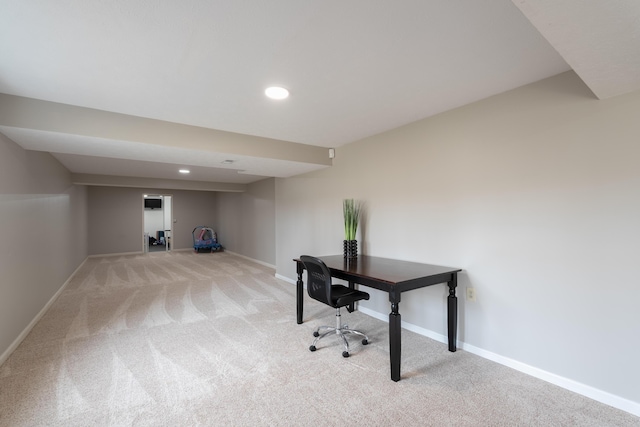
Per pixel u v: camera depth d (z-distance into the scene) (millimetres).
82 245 7199
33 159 3316
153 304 4125
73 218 6000
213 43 1615
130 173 6117
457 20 1442
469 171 2617
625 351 1850
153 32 1503
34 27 1440
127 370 2387
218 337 3021
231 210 9242
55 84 2100
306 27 1482
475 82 2180
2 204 2500
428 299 2996
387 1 1295
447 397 2027
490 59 1846
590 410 1871
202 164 4062
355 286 3805
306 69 1931
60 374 2322
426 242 2990
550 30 1177
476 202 2574
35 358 2574
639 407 1801
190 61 1808
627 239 1834
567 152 2061
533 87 2209
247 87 2188
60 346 2809
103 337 3016
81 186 7086
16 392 2086
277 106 2582
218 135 3244
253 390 2123
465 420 1805
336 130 3324
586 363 2002
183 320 3506
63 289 4891
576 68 1500
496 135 2426
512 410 1886
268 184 7098
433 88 2271
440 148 2834
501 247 2418
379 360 2541
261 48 1675
